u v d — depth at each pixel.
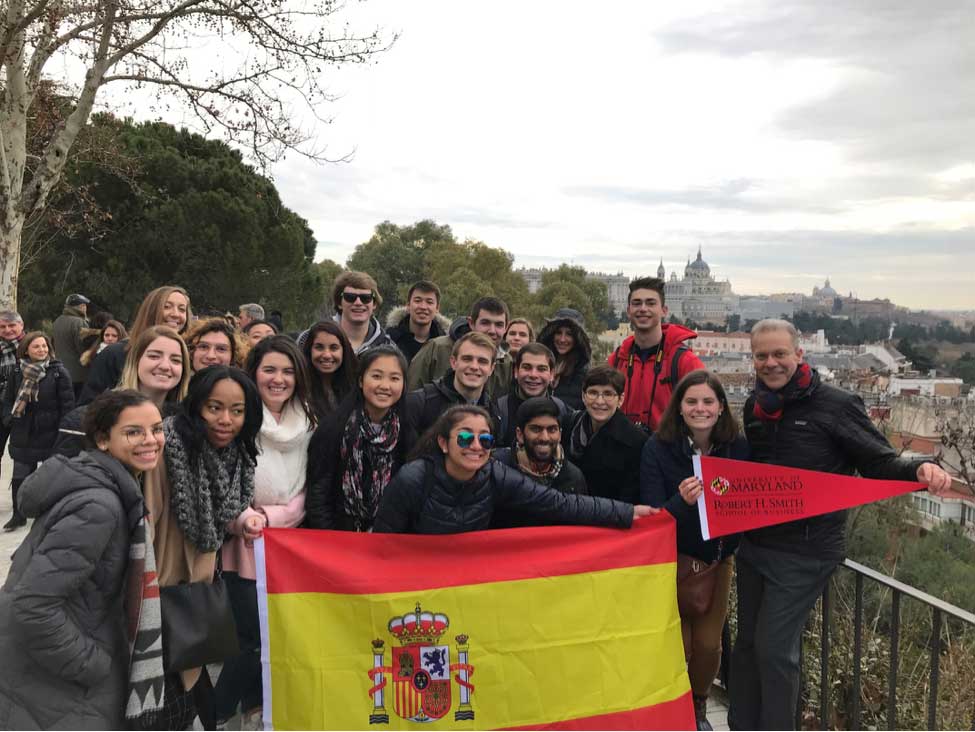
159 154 30.80
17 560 2.64
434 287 6.38
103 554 2.68
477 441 3.42
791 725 3.62
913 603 6.33
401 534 3.53
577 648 3.57
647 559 3.73
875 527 7.83
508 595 3.55
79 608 2.64
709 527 3.64
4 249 13.75
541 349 4.44
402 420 4.00
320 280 39.50
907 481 3.38
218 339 4.57
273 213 34.44
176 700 3.17
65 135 14.16
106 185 28.45
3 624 2.60
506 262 78.00
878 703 4.90
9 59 13.46
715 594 3.96
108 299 29.58
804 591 3.59
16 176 13.91
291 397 3.96
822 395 3.63
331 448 3.89
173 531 3.25
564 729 3.51
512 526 3.81
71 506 2.60
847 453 3.63
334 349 4.35
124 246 29.67
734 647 3.88
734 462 3.63
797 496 3.56
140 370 3.66
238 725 3.90
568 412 4.39
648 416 4.96
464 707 3.45
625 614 3.66
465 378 4.32
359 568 3.47
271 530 3.44
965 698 4.80
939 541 7.71
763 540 3.68
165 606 3.09
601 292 85.81
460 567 3.54
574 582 3.63
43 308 29.86
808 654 5.26
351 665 3.39
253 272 33.25
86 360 9.60
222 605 3.21
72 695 2.66
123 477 2.77
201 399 3.29
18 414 7.37
